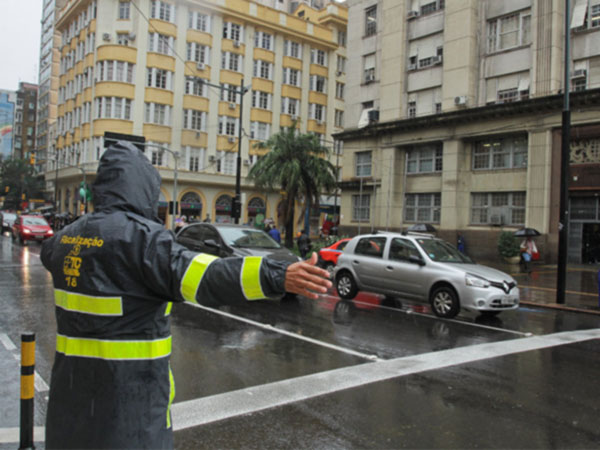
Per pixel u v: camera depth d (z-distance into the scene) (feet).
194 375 17.19
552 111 66.59
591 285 49.70
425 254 31.48
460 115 75.51
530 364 19.61
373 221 91.97
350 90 99.71
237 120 132.16
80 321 5.62
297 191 77.92
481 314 32.17
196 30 124.16
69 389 5.61
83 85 128.47
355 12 99.60
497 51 74.84
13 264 51.44
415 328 26.55
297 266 5.48
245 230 37.11
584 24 67.05
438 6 83.25
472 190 78.13
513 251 67.00
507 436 12.69
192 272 5.47
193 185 126.93
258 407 14.21
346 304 34.09
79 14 133.49
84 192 115.14
